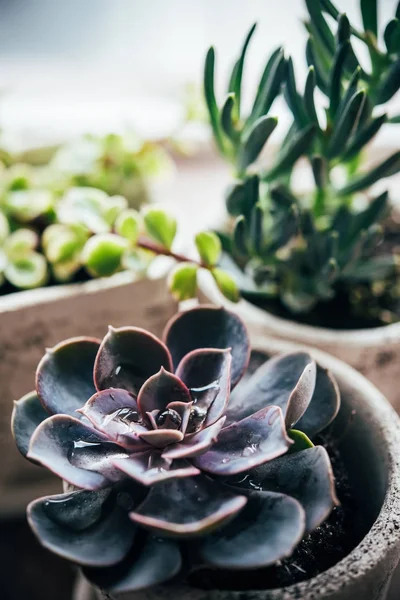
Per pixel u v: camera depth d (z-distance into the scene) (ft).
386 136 2.06
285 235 1.38
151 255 1.45
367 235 1.46
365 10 1.18
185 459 0.93
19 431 0.97
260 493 0.91
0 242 1.58
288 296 1.51
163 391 0.94
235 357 1.04
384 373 1.39
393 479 0.99
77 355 1.02
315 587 0.86
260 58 2.25
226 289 1.33
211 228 1.57
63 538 0.88
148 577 0.84
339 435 1.11
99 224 1.48
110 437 0.91
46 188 1.73
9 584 1.69
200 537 0.88
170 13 2.36
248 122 1.29
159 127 2.06
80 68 2.39
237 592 0.86
